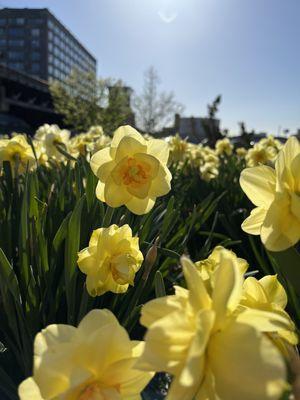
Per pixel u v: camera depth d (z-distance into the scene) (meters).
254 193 0.19
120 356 0.14
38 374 0.13
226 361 0.12
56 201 0.44
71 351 0.13
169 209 0.41
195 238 0.68
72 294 0.31
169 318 0.12
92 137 0.95
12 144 0.58
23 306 0.34
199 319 0.12
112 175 0.30
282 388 0.11
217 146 1.49
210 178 0.94
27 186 0.39
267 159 1.03
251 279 0.17
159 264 0.47
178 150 1.01
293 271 0.19
